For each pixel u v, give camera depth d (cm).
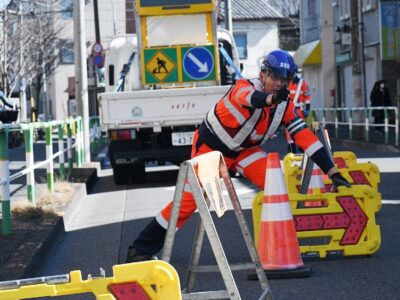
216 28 2017
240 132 852
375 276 852
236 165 892
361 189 939
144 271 459
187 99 1773
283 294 788
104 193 1769
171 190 1741
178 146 1817
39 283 462
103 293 459
